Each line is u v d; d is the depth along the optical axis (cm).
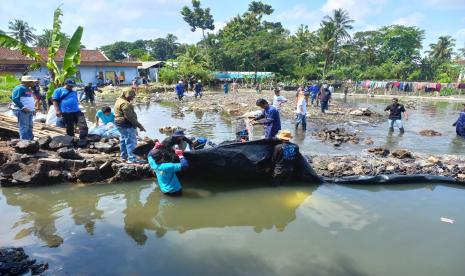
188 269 411
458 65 5844
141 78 4109
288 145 693
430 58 7081
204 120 1614
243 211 584
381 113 2005
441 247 472
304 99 1329
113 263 418
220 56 5722
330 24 5362
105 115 974
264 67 5431
